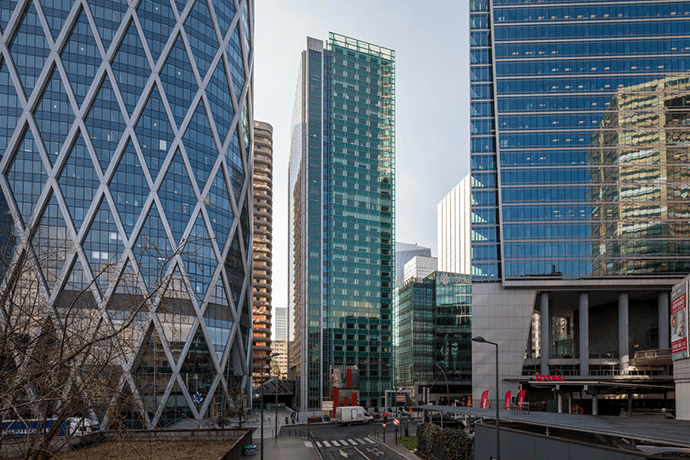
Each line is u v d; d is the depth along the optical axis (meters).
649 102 109.25
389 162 157.75
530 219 107.25
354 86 156.75
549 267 105.12
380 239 151.62
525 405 49.31
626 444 21.55
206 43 108.44
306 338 137.88
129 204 93.19
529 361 105.62
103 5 96.19
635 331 118.81
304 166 148.75
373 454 49.22
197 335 95.31
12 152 86.31
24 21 90.56
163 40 101.38
